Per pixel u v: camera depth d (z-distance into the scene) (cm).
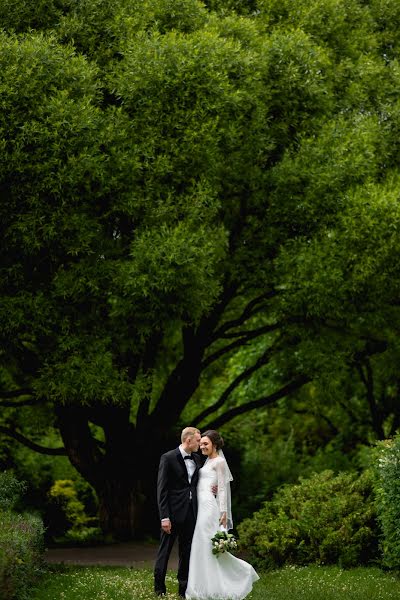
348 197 1360
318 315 1395
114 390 1275
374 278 1384
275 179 1395
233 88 1306
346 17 1577
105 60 1327
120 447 1564
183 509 853
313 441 2378
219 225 1411
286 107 1423
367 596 890
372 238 1341
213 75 1256
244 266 1434
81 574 1041
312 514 1154
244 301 1705
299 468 2078
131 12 1334
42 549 990
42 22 1314
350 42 1552
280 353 1603
